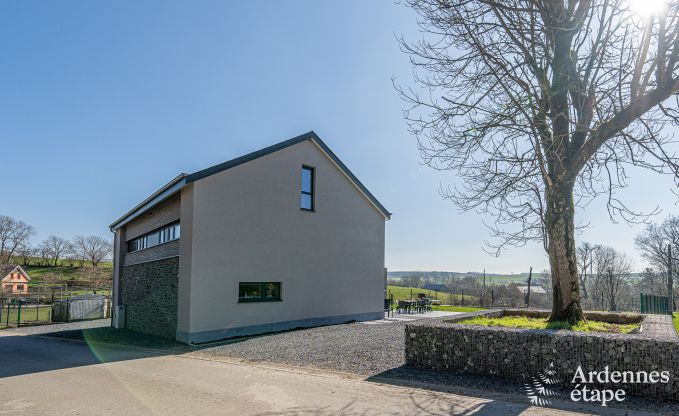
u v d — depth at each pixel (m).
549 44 6.86
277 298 13.99
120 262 18.94
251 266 13.24
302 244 14.91
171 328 13.10
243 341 11.77
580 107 6.91
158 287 14.46
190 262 11.89
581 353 5.89
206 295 12.10
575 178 7.67
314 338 11.20
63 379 7.68
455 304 33.72
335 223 16.22
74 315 23.53
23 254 70.50
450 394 5.83
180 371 8.06
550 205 7.79
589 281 42.34
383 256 18.22
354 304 16.58
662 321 8.03
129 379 7.45
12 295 41.12
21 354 11.25
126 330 16.67
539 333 6.23
